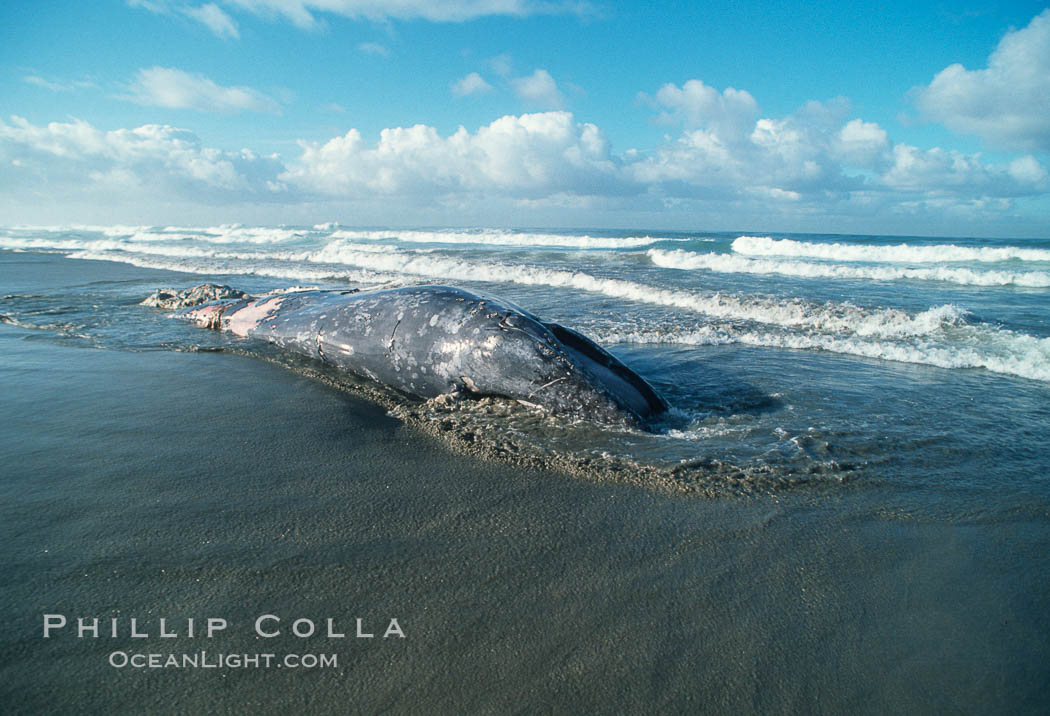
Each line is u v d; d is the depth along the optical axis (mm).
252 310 6992
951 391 5023
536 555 2482
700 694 1741
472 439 3795
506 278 13234
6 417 4066
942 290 11148
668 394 4910
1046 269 14672
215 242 30172
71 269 15297
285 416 4230
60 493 2924
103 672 1754
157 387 4871
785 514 2871
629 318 8305
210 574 2273
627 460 3463
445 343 4605
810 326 7820
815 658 1898
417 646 1915
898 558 2508
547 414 4258
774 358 6207
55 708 1618
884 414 4398
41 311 8344
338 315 5621
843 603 2189
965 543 2635
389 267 15945
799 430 4031
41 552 2377
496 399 4547
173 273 14258
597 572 2361
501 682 1771
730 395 4895
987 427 4125
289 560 2389
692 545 2580
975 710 1696
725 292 10219
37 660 1788
